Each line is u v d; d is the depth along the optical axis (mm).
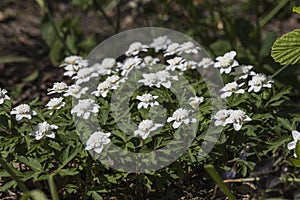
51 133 1431
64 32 1965
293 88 1760
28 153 1433
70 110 1510
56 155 1437
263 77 1487
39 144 1434
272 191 1358
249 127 1456
